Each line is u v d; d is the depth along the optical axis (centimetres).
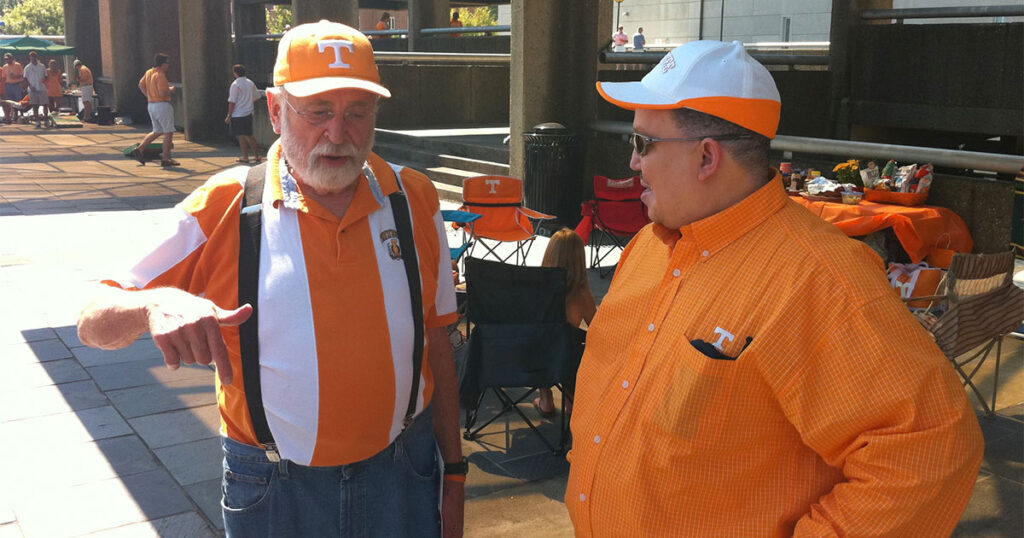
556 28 1013
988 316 458
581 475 169
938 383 135
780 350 143
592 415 169
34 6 6225
